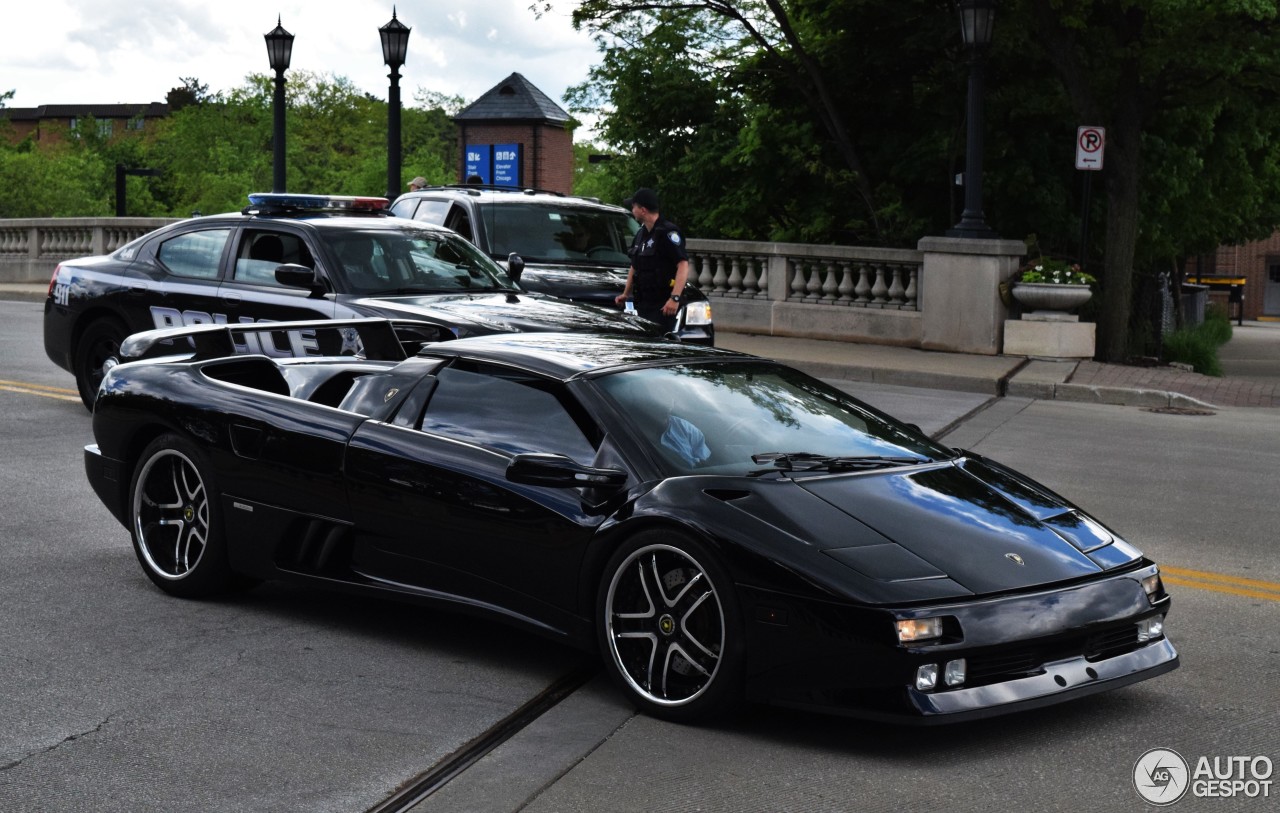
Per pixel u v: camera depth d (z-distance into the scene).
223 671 5.15
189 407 6.05
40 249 26.44
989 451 10.96
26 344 16.12
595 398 5.17
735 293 19.81
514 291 10.31
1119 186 19.20
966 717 4.23
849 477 4.93
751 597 4.41
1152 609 4.72
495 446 5.27
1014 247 17.80
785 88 24.39
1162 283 26.75
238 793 3.98
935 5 21.98
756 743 4.45
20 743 4.36
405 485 5.36
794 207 25.19
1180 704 4.95
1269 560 7.39
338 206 11.18
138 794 3.96
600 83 26.55
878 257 18.67
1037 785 4.13
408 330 8.88
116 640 5.52
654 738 4.49
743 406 5.39
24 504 7.97
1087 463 10.51
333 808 3.88
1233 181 26.30
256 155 93.06
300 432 5.70
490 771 4.19
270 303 9.94
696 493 4.70
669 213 26.70
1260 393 15.77
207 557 6.02
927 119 23.22
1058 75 21.64
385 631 5.73
